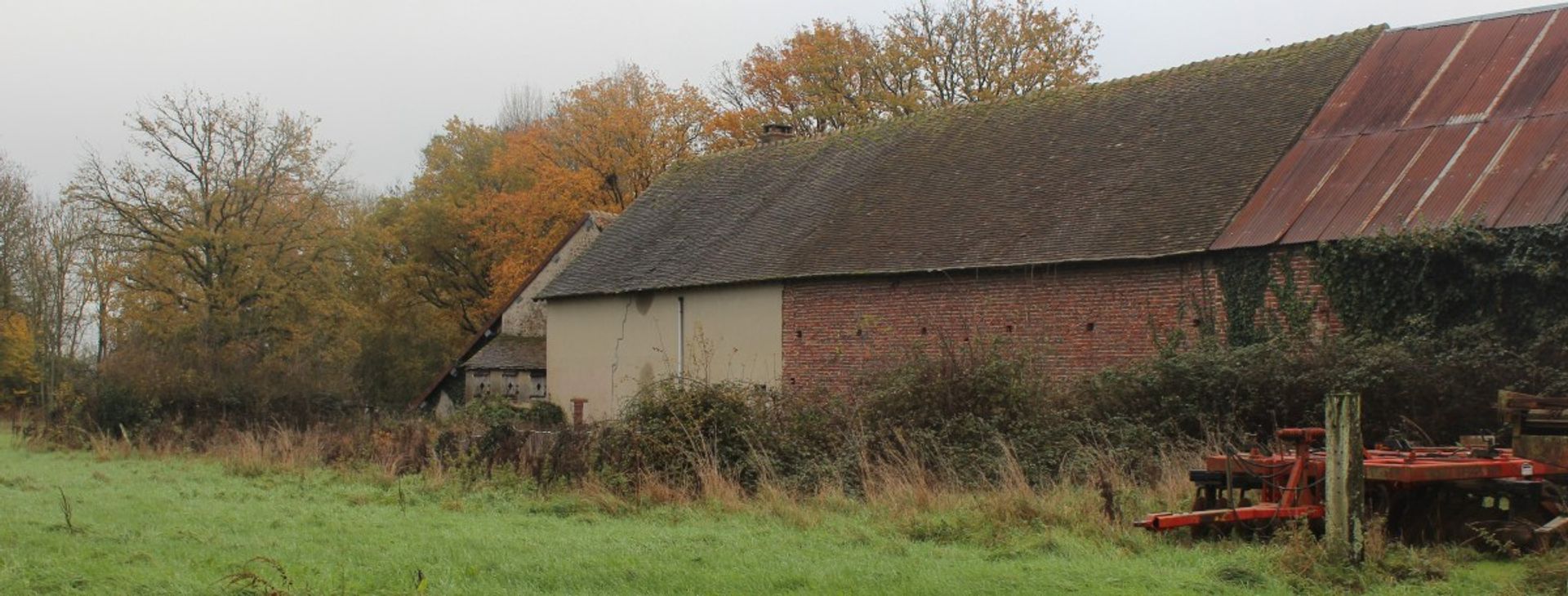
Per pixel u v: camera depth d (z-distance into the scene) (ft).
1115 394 57.82
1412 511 35.17
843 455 52.60
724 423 55.11
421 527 40.83
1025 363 58.44
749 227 106.32
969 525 38.42
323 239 154.40
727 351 99.71
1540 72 71.41
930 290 84.94
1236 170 77.41
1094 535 36.01
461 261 183.93
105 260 146.30
